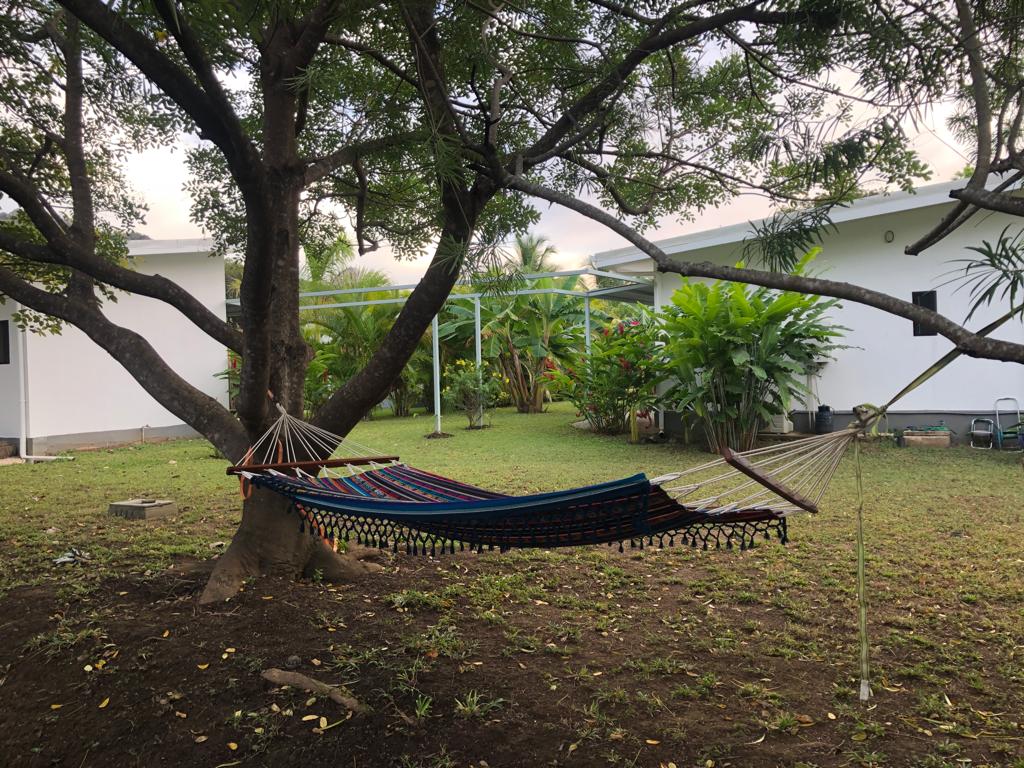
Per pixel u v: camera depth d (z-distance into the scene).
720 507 3.04
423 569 5.18
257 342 4.01
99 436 13.12
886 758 2.78
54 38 5.14
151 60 3.12
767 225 3.20
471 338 18.64
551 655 3.74
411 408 19.00
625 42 4.66
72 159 5.40
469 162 3.76
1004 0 2.78
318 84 3.75
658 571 5.12
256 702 3.25
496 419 16.47
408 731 3.02
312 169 4.91
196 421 4.95
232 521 6.75
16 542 6.04
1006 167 2.78
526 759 2.84
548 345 18.22
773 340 9.62
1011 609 4.23
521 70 4.74
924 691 3.31
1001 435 9.72
